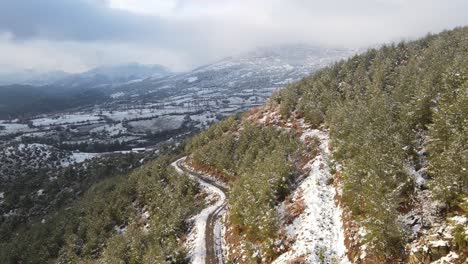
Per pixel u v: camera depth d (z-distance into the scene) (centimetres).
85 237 5706
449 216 1931
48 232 6862
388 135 3038
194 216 4491
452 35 5975
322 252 2419
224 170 5666
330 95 5641
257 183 3853
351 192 2664
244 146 5788
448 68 3578
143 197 5944
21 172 15250
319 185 3350
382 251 2014
